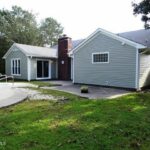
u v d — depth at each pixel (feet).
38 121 17.35
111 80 46.78
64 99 31.30
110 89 44.09
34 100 30.35
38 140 13.28
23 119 18.17
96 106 22.61
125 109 20.95
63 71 70.54
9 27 118.62
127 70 43.68
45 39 149.79
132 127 15.55
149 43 56.18
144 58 44.32
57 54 76.07
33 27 131.64
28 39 124.47
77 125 16.07
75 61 54.80
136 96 29.17
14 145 12.57
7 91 37.19
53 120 17.54
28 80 67.31
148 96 29.04
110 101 25.59
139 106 22.49
